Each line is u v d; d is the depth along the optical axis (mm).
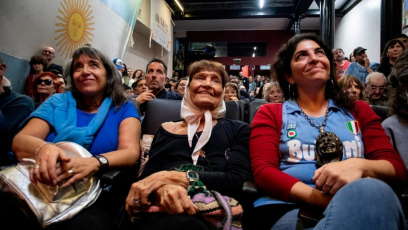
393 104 1271
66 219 949
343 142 1107
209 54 11922
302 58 1243
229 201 1003
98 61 1464
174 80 6352
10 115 1607
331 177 883
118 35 5074
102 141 1364
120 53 5215
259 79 10820
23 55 3109
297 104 1282
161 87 3146
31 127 1317
